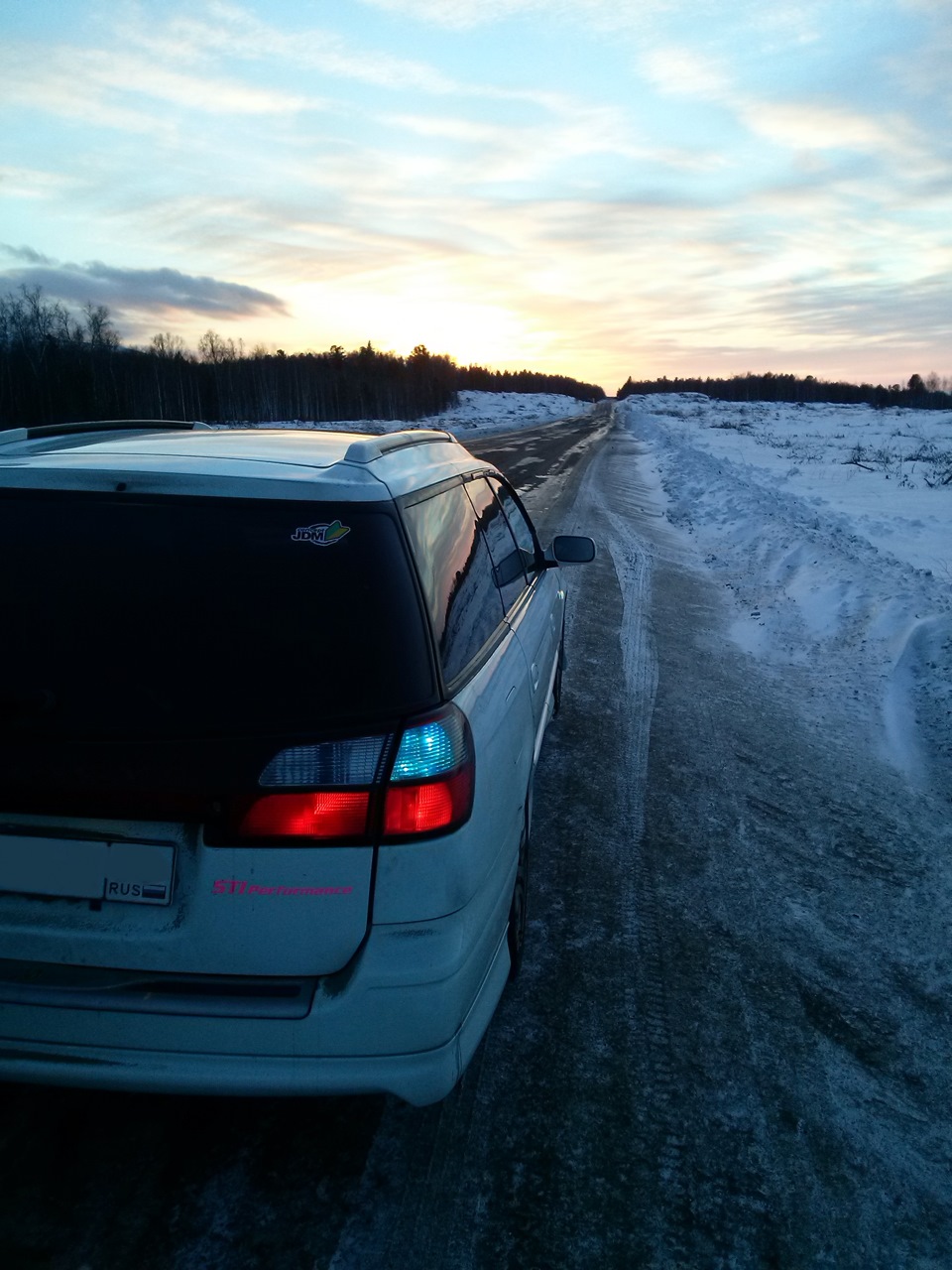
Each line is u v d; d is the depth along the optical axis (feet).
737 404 342.03
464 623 7.80
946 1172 7.18
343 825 5.80
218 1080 5.93
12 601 6.31
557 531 40.32
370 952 5.92
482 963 6.81
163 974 6.00
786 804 13.99
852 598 25.72
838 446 111.24
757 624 25.14
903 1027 8.92
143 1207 6.47
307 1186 6.74
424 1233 6.38
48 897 6.03
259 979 5.97
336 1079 5.98
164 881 5.89
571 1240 6.39
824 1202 6.82
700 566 34.83
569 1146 7.25
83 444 8.31
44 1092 7.63
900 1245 6.48
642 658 21.62
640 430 168.35
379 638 6.23
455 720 6.36
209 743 5.79
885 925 10.73
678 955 9.93
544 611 13.24
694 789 14.39
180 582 6.32
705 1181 6.97
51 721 5.89
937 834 13.14
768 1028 8.79
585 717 17.43
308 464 7.34
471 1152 7.15
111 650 6.08
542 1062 8.20
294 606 6.25
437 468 9.30
